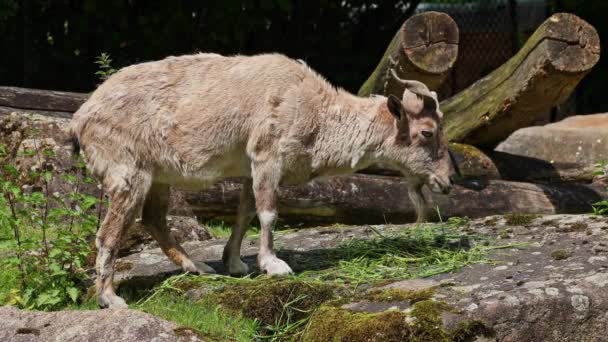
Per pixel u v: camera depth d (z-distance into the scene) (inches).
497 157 613.0
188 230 489.7
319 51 774.5
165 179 389.7
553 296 316.5
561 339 313.4
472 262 378.6
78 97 563.5
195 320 343.6
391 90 548.1
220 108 384.2
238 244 406.6
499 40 861.2
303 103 390.0
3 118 526.6
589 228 414.0
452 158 545.6
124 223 374.6
